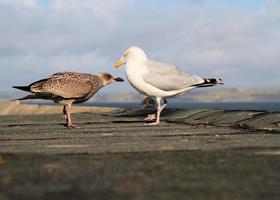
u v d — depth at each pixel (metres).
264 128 10.50
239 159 5.97
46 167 5.49
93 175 5.01
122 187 4.47
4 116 18.05
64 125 12.81
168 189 4.39
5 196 4.17
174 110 16.20
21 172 5.19
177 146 7.52
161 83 13.27
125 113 17.78
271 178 4.81
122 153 6.65
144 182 4.67
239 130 10.43
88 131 10.80
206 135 9.46
